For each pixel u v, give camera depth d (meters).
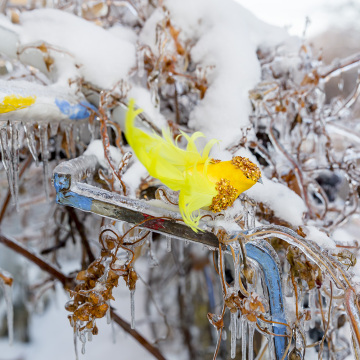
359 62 0.89
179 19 0.81
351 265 0.55
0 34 0.73
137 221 0.51
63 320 2.22
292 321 0.56
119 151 0.72
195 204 0.48
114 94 0.74
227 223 0.51
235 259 0.49
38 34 0.74
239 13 0.84
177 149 0.48
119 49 0.76
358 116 1.31
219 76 0.78
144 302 1.77
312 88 0.85
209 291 1.31
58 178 0.51
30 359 1.97
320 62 0.90
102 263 0.53
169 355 1.60
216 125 0.75
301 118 0.87
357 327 0.47
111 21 1.00
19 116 0.60
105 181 0.70
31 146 0.65
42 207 1.48
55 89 0.67
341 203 0.97
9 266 1.85
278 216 0.66
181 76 0.81
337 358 0.76
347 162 0.84
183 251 1.26
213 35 0.80
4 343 2.07
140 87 0.78
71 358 1.96
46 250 1.06
